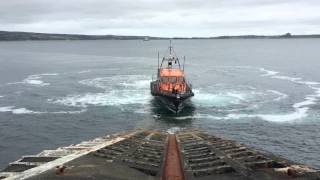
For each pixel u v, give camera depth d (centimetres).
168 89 6378
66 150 2450
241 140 4591
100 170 1762
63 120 5516
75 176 1641
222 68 12656
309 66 13175
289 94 7431
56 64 14362
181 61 15962
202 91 7812
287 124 5272
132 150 2462
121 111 6050
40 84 8788
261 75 10544
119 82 9131
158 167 1942
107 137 3338
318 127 5106
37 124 5300
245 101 6775
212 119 5556
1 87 8319
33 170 1784
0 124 5281
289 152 4172
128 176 1708
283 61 15600
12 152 4194
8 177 1689
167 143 3027
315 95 7300
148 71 11562
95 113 5919
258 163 1934
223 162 2000
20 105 6444
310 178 1688
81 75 10606
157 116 5741
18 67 13000
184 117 5681
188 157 2217
